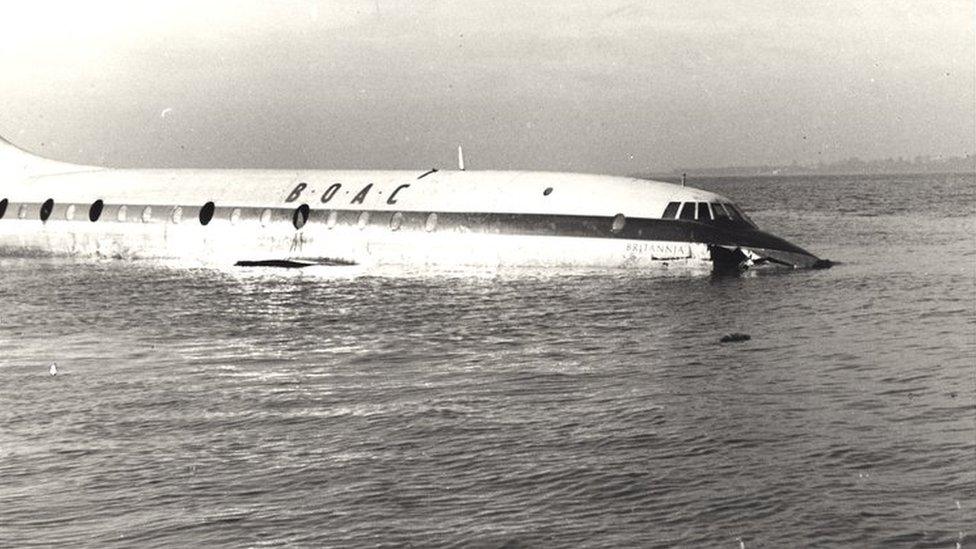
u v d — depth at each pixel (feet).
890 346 143.33
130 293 208.23
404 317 173.99
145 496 85.87
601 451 95.20
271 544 75.87
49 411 115.24
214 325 172.04
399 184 234.79
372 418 108.99
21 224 269.44
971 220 428.56
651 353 141.38
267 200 244.22
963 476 85.71
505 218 216.13
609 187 216.74
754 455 92.89
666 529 77.30
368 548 74.95
